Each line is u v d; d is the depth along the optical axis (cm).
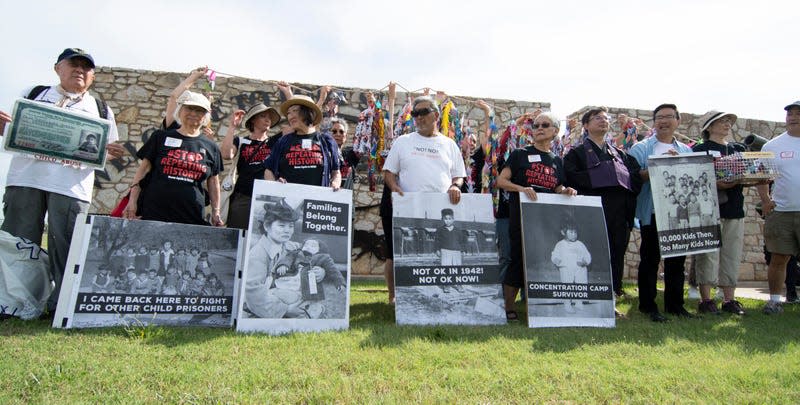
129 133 839
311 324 355
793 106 507
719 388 240
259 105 509
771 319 447
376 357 271
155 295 356
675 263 464
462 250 410
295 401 208
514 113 958
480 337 335
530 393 227
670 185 445
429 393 221
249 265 353
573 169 465
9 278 352
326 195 394
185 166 397
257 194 372
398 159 446
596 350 311
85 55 397
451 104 604
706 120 525
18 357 250
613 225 447
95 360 249
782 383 251
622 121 764
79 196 388
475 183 620
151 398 205
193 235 378
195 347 284
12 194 371
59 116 373
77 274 338
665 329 385
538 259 409
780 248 500
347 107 910
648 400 223
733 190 498
